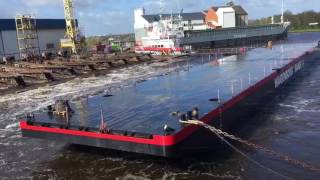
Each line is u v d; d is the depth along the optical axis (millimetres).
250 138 18328
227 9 122125
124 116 16312
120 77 47219
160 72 49438
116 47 92812
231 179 14094
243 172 14617
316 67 41000
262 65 31266
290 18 171625
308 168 14617
